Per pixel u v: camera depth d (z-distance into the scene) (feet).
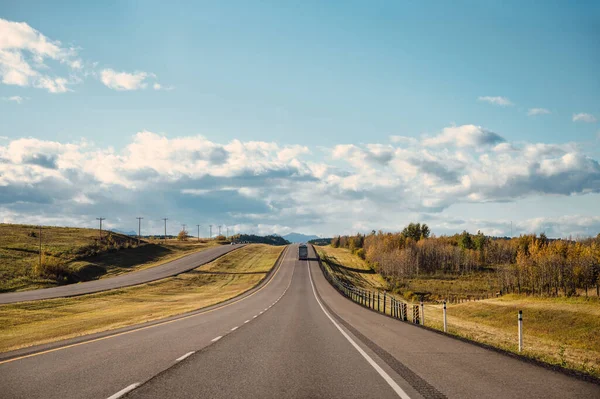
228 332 54.29
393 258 438.40
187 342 43.86
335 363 31.99
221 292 224.74
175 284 249.55
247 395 22.02
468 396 21.98
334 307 118.11
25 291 201.77
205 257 393.91
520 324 48.96
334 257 526.98
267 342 44.29
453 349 39.78
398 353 37.17
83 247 344.28
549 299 212.23
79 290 205.98
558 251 374.63
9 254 278.26
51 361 31.99
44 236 382.83
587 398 21.57
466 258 477.36
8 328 104.01
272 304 128.98
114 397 21.40
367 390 23.30
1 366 29.99
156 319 82.89
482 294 313.32
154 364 30.81
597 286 271.90
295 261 408.46
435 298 295.69
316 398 21.56
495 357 34.94
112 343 42.93
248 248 512.22
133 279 260.83
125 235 472.44
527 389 23.53
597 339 134.10
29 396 21.63
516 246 536.42
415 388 23.76
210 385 24.18
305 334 52.39
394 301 102.83
